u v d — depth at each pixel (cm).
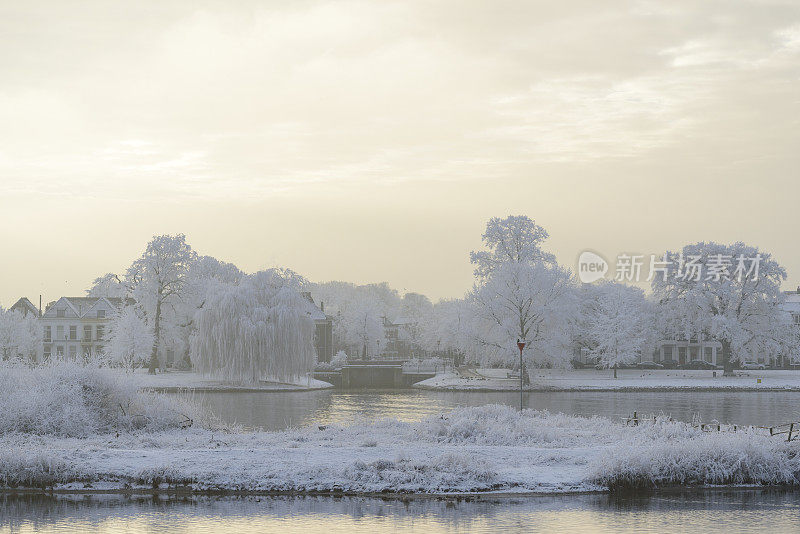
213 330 8469
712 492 2723
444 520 2361
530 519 2372
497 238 9769
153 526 2292
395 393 8644
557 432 3822
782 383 9281
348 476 2738
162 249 10350
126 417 3966
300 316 8662
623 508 2508
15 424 3653
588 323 11631
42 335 12644
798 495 2689
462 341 9281
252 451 3095
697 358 13875
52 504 2533
